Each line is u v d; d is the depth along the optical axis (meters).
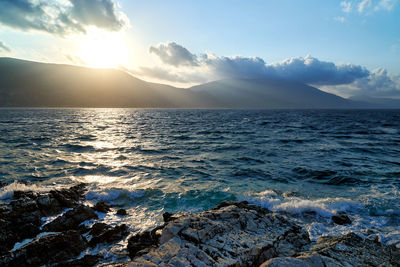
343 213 8.54
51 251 5.63
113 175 13.63
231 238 4.71
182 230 4.77
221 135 32.19
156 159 17.67
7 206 7.71
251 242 4.67
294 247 4.96
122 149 21.61
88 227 7.51
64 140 26.47
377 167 15.23
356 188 11.46
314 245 5.23
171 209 9.04
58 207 8.79
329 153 19.84
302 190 11.24
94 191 10.72
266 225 5.64
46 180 12.51
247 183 12.26
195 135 32.34
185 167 15.38
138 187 11.55
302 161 17.02
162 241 4.71
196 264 3.71
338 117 88.56
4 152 18.80
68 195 9.88
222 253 4.14
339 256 4.38
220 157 18.36
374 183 12.16
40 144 23.20
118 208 9.24
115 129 40.97
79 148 21.78
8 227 6.76
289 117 86.50
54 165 15.55
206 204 9.47
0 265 4.91
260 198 9.89
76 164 15.93
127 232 7.14
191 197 10.18
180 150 21.20
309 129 40.84
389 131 38.88
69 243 6.03
